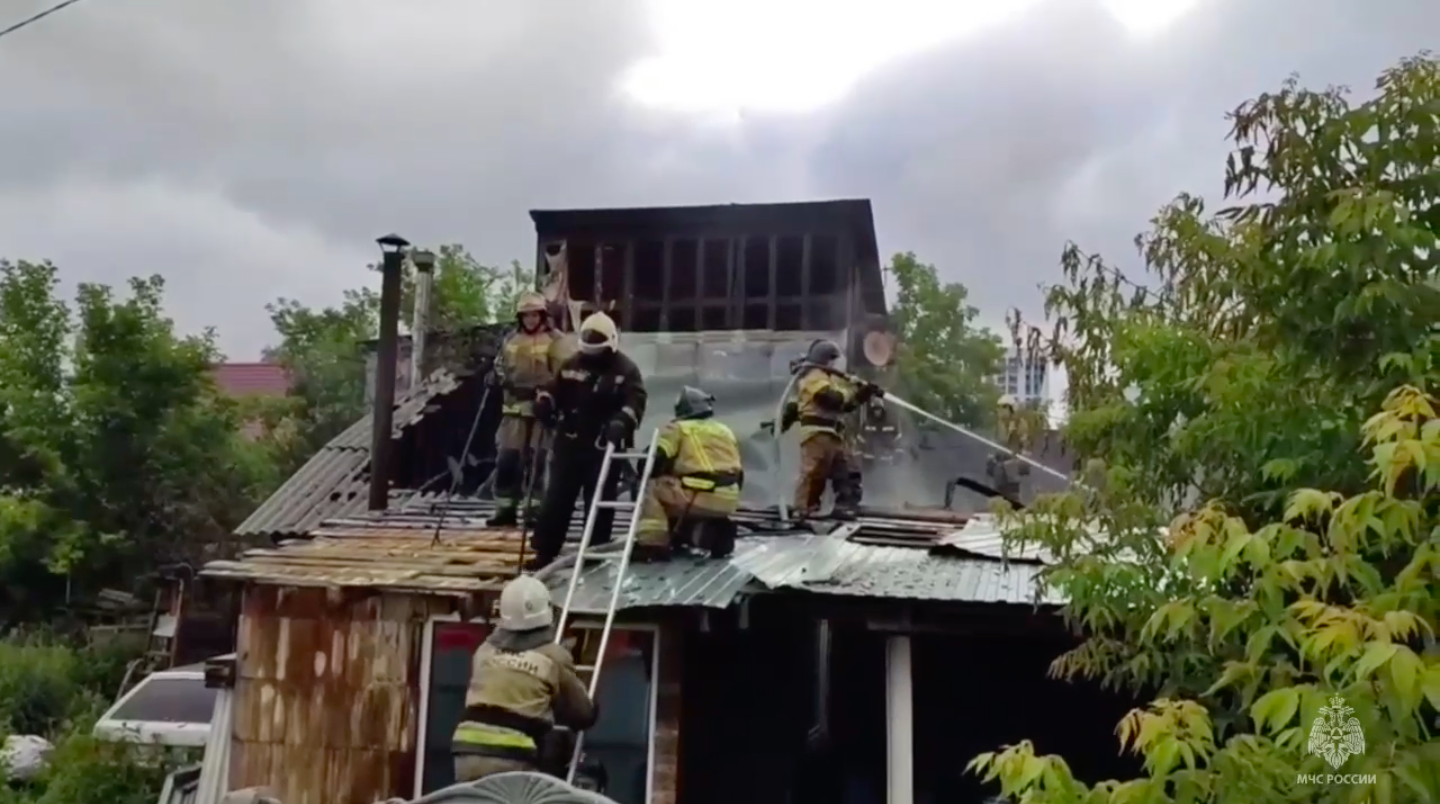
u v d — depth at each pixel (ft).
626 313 45.29
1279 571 9.80
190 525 72.18
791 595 22.20
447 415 43.21
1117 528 15.35
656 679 24.13
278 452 91.50
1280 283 13.41
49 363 77.46
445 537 29.32
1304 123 13.55
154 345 72.79
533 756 15.74
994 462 35.19
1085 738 27.84
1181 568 12.26
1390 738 8.96
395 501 38.27
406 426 41.09
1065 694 28.17
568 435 24.90
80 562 69.62
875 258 47.06
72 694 53.93
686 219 44.91
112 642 62.34
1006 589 22.09
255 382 137.18
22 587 70.33
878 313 50.75
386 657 25.00
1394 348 12.20
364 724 24.90
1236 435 13.85
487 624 25.12
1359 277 12.24
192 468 72.79
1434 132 12.55
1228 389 13.76
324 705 25.09
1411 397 9.34
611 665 24.77
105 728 36.63
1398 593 9.25
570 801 13.62
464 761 15.61
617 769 24.32
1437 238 12.49
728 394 41.09
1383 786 8.64
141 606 68.95
